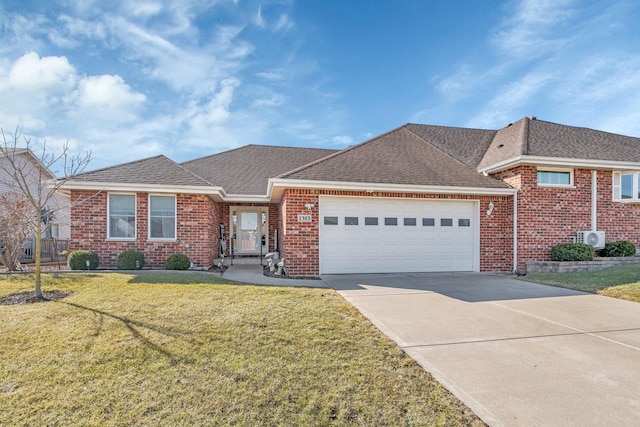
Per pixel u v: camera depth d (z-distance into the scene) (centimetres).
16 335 475
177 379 369
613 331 535
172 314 567
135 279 852
